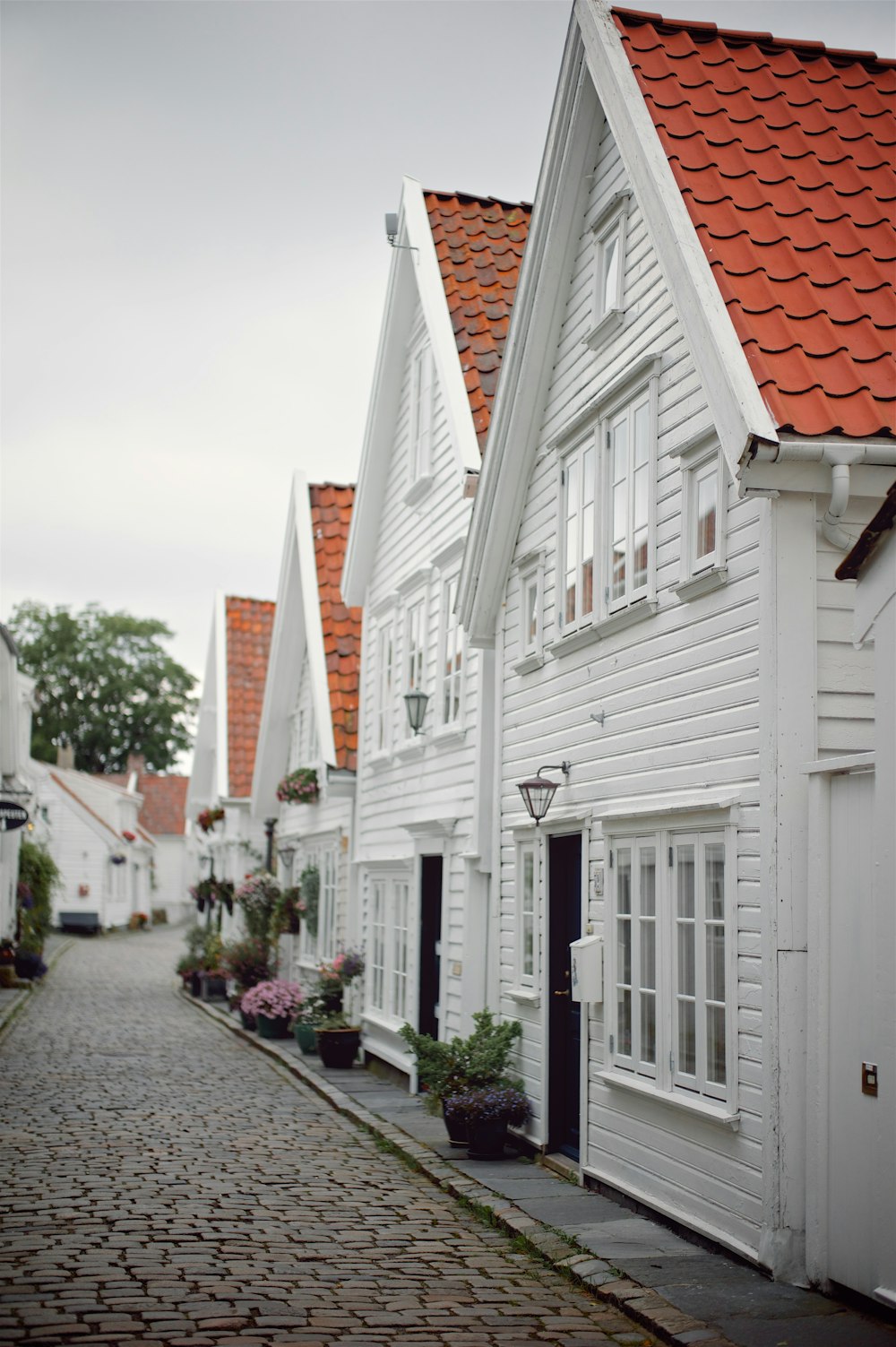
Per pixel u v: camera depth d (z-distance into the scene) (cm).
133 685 7044
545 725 1098
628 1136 873
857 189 810
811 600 702
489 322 1453
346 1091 1434
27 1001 2375
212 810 2984
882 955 602
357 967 1731
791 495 706
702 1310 620
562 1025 1047
